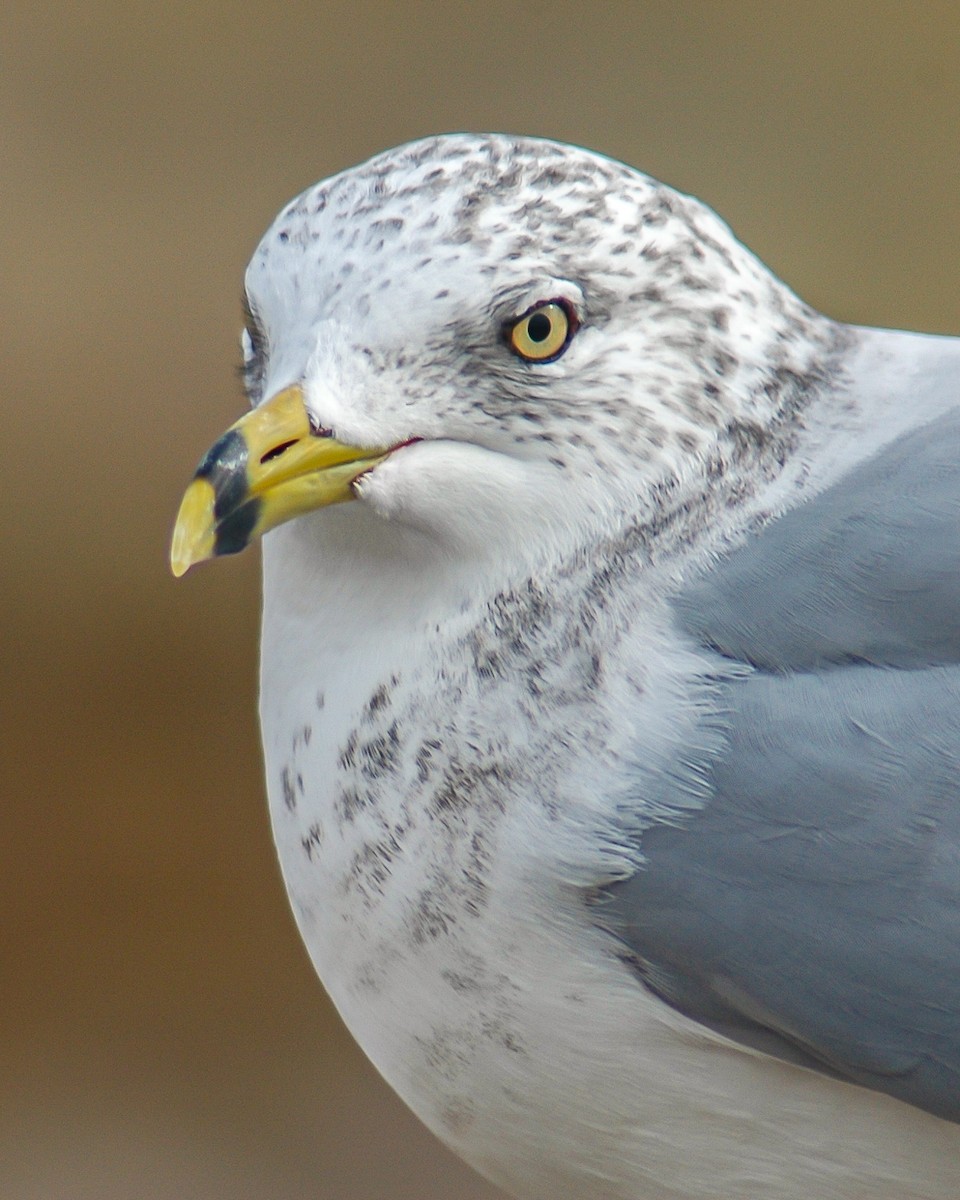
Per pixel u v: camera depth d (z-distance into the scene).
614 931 2.83
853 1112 2.84
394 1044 2.85
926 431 2.85
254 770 3.95
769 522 2.84
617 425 2.84
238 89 5.47
